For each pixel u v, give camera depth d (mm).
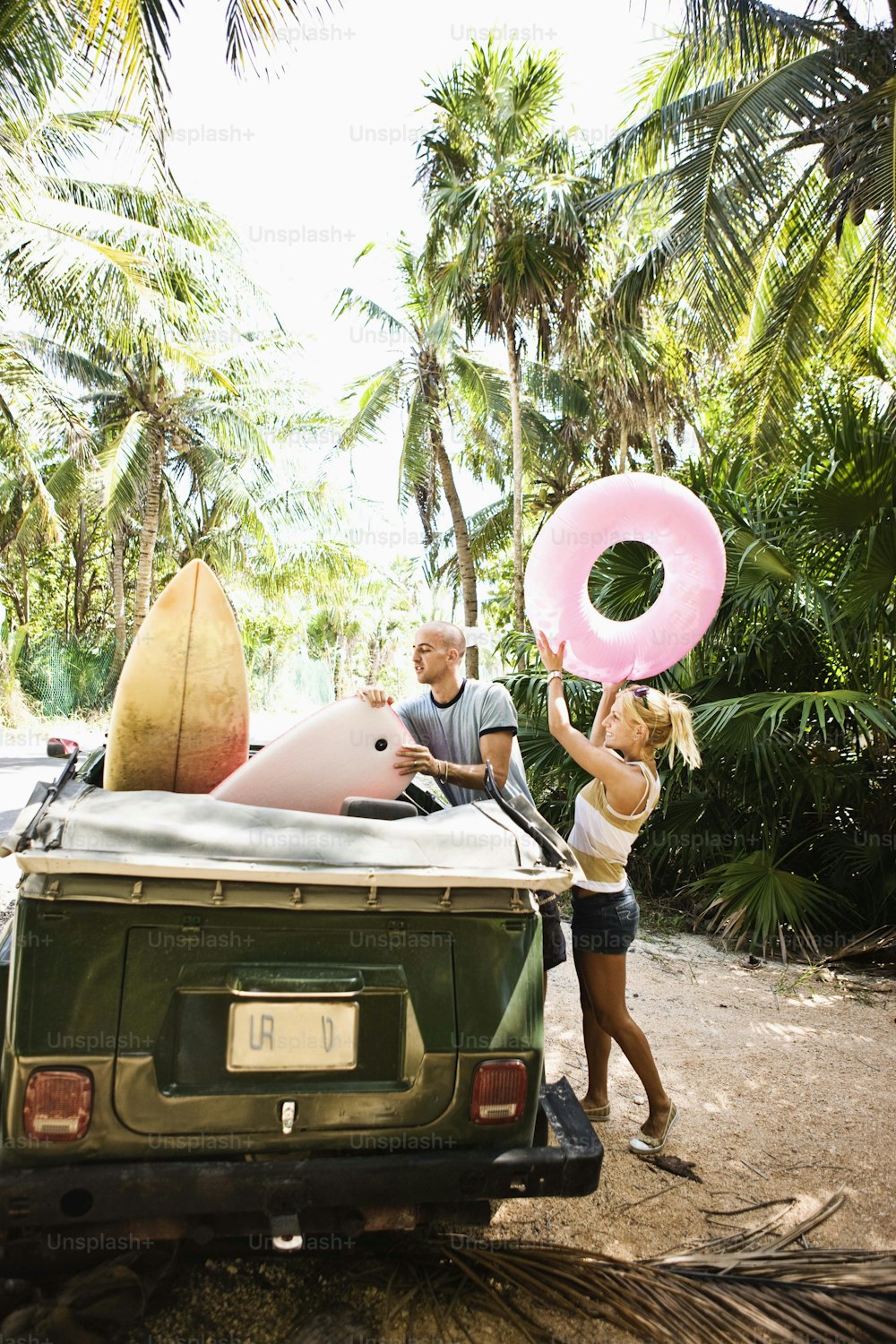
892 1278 2340
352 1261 2393
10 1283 2088
